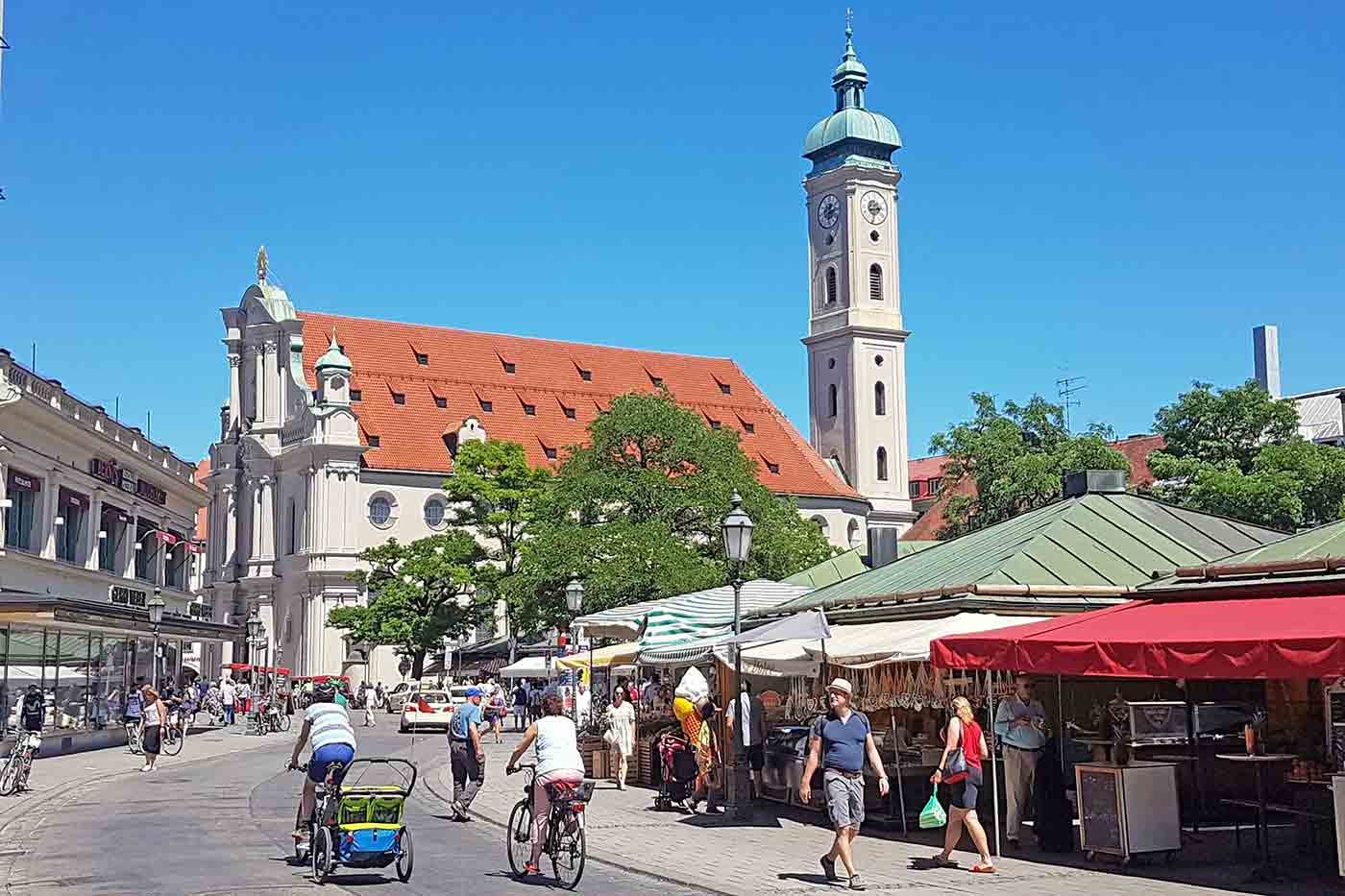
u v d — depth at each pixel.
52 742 46.09
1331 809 18.94
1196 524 28.05
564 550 62.66
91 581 63.81
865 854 21.59
